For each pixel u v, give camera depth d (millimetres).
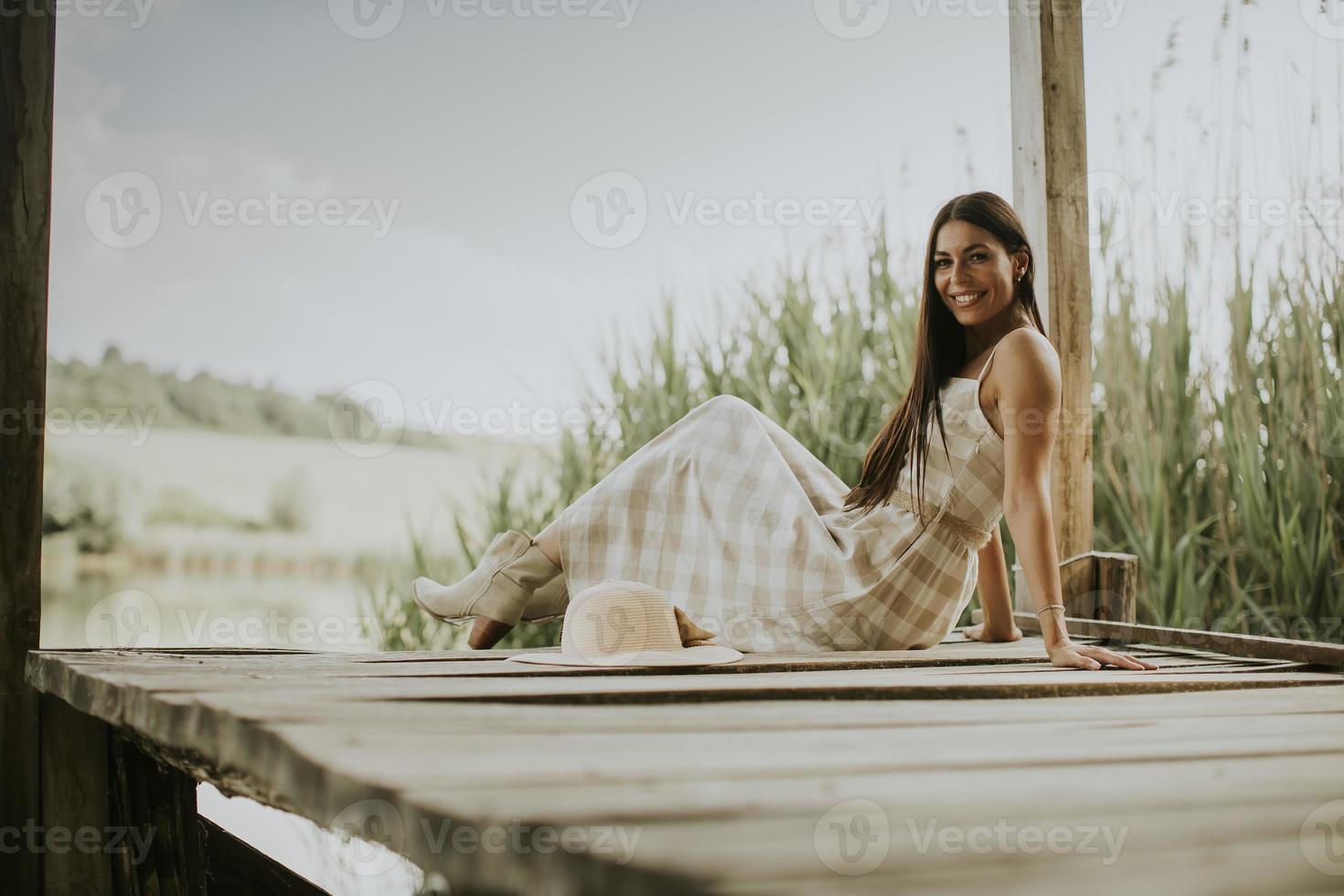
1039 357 2199
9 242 2402
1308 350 3646
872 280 4145
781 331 4102
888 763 1071
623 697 1530
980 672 1983
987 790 958
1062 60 3193
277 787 1113
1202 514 3754
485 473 4348
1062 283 3162
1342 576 3461
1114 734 1297
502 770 975
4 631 2344
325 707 1343
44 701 2318
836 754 1114
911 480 2371
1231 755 1159
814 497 2572
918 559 2336
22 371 2396
